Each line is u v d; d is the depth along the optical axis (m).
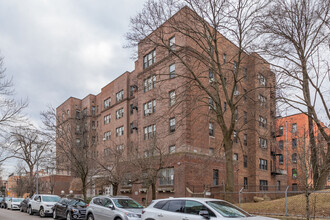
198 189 26.88
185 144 27.00
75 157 22.17
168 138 28.89
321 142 15.27
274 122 22.28
